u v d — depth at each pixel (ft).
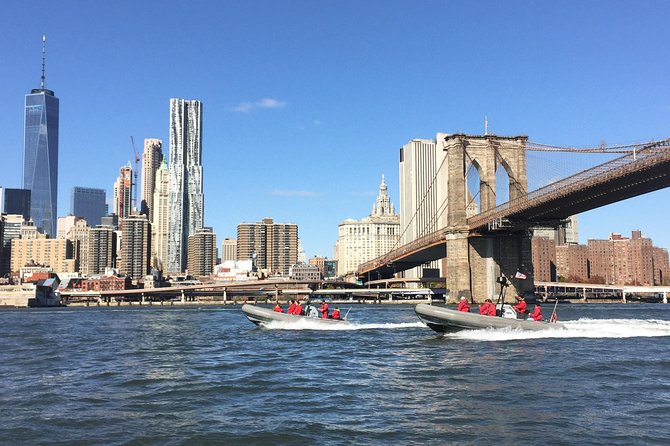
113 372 83.05
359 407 58.34
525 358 90.94
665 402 59.36
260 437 47.93
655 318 232.73
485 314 125.29
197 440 47.32
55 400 62.80
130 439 47.65
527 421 51.88
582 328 128.26
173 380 75.41
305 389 68.39
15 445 46.06
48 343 132.57
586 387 67.41
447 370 80.23
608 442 45.55
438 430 49.29
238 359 96.07
